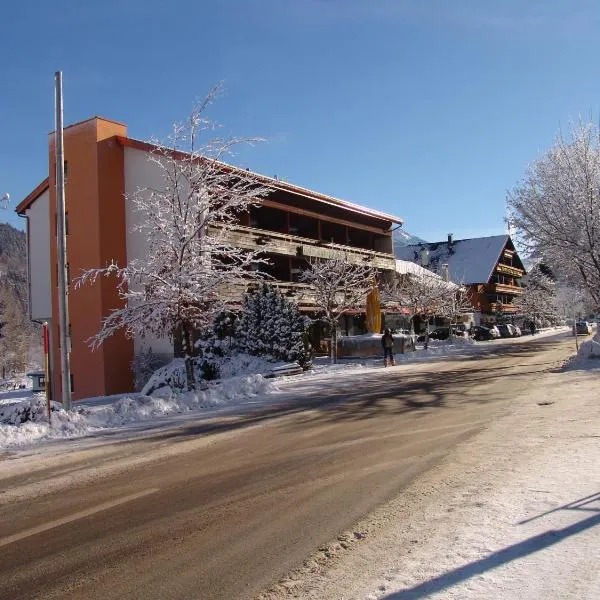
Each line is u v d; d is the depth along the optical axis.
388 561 4.59
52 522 6.09
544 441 8.64
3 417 13.13
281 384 20.05
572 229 23.84
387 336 26.47
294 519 5.80
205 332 23.95
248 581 4.39
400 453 8.59
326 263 31.31
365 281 33.28
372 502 6.23
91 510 6.46
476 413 12.03
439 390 16.45
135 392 26.66
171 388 19.30
